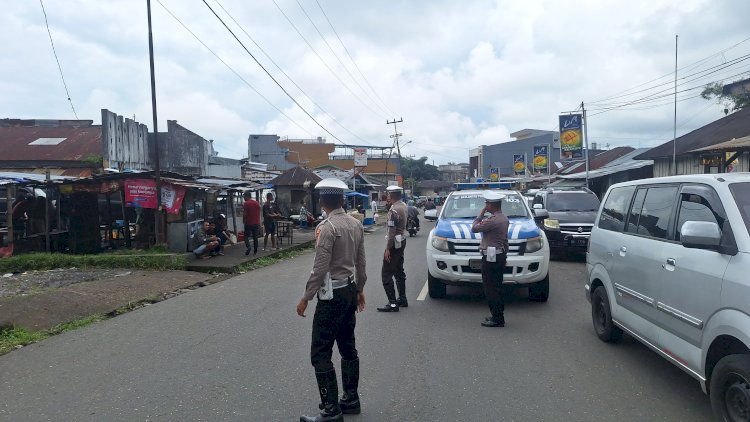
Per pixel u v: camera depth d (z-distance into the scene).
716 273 4.01
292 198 31.69
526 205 9.95
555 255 14.45
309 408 4.63
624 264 5.71
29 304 8.43
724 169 14.78
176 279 11.53
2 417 4.47
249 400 4.80
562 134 30.00
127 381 5.32
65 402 4.79
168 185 14.17
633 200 5.89
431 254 8.81
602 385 5.09
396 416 4.47
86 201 14.87
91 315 8.33
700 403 4.64
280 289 10.48
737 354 3.79
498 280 7.22
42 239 14.45
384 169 72.88
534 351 6.19
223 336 6.97
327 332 4.37
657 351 5.03
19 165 22.48
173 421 4.38
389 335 6.92
